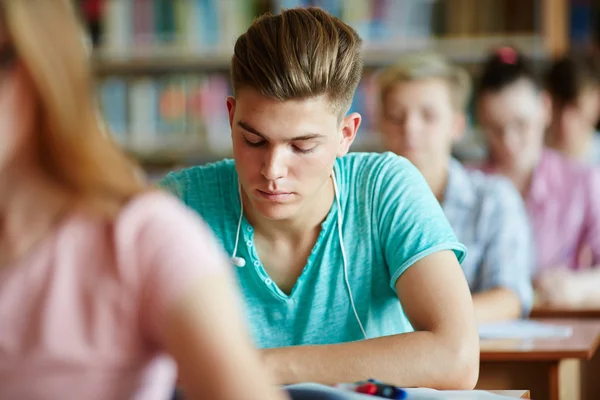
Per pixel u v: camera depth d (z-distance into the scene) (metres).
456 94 3.02
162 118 4.56
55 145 0.81
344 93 1.53
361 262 1.72
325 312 1.74
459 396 1.32
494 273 2.76
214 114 4.53
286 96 1.46
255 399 0.82
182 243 0.83
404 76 2.94
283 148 1.50
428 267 1.60
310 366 1.45
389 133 2.97
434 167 2.90
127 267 0.81
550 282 3.04
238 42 1.53
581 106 3.87
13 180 0.81
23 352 0.81
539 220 3.49
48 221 0.82
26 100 0.80
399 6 4.38
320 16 1.55
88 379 0.82
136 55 4.52
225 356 0.82
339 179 1.73
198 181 1.79
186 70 4.53
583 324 2.41
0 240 0.82
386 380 1.45
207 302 0.82
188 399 0.84
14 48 0.78
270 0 4.43
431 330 1.53
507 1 4.34
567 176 3.51
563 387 2.12
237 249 1.75
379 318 1.76
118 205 0.83
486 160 3.59
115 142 0.86
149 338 0.83
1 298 0.81
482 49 4.34
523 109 3.35
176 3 4.48
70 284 0.81
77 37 0.81
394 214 1.68
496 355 1.99
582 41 4.51
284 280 1.74
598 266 3.49
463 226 2.84
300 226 1.70
